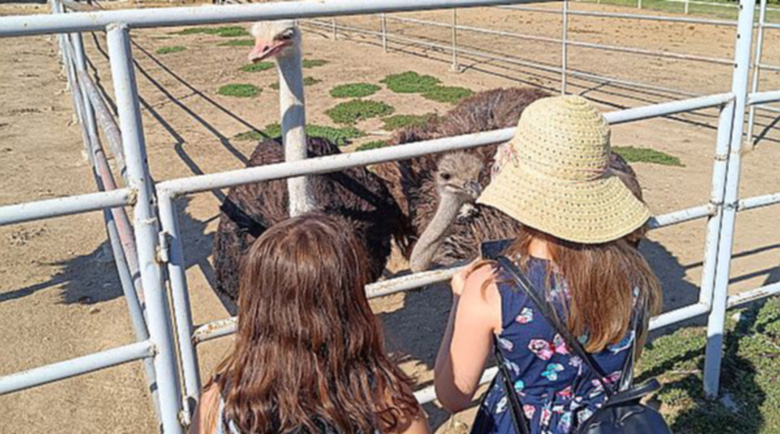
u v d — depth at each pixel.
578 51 15.58
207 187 2.45
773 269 5.50
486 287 1.94
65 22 2.14
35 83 13.22
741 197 6.95
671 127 9.73
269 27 3.42
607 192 1.85
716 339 3.78
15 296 5.34
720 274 3.70
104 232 6.45
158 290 2.43
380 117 10.35
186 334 2.56
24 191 7.51
